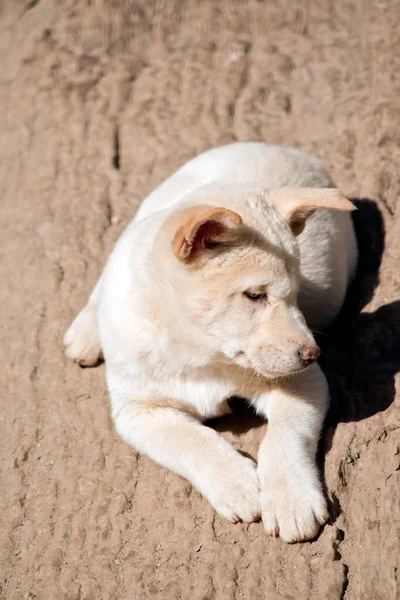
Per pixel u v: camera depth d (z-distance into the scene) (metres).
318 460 6.64
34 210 10.53
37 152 11.37
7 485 7.53
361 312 7.92
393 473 6.21
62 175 10.95
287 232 6.32
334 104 10.86
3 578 6.83
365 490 6.27
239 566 6.13
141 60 12.04
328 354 7.74
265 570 6.03
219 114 11.26
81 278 9.43
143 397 7.01
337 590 5.77
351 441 6.57
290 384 6.95
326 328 8.22
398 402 6.62
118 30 12.30
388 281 8.07
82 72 12.09
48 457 7.63
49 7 12.83
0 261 9.99
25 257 9.90
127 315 6.75
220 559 6.18
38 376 8.48
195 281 6.12
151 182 10.64
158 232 6.46
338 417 6.93
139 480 7.03
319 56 11.48
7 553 6.99
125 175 10.82
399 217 8.80
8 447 7.86
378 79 10.73
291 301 6.38
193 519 6.54
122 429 7.15
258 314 6.24
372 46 11.21
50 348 8.72
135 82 11.88
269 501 6.07
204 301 6.16
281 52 11.67
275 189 6.73
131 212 10.17
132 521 6.77
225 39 11.96
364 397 6.95
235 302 6.15
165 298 6.37
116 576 6.45
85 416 7.87
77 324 8.58
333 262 8.01
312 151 10.38
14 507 7.30
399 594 5.62
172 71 11.82
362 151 9.91
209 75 11.68
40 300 9.30
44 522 7.07
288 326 6.22
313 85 11.27
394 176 9.24
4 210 10.74
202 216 5.64
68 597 6.46
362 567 5.87
